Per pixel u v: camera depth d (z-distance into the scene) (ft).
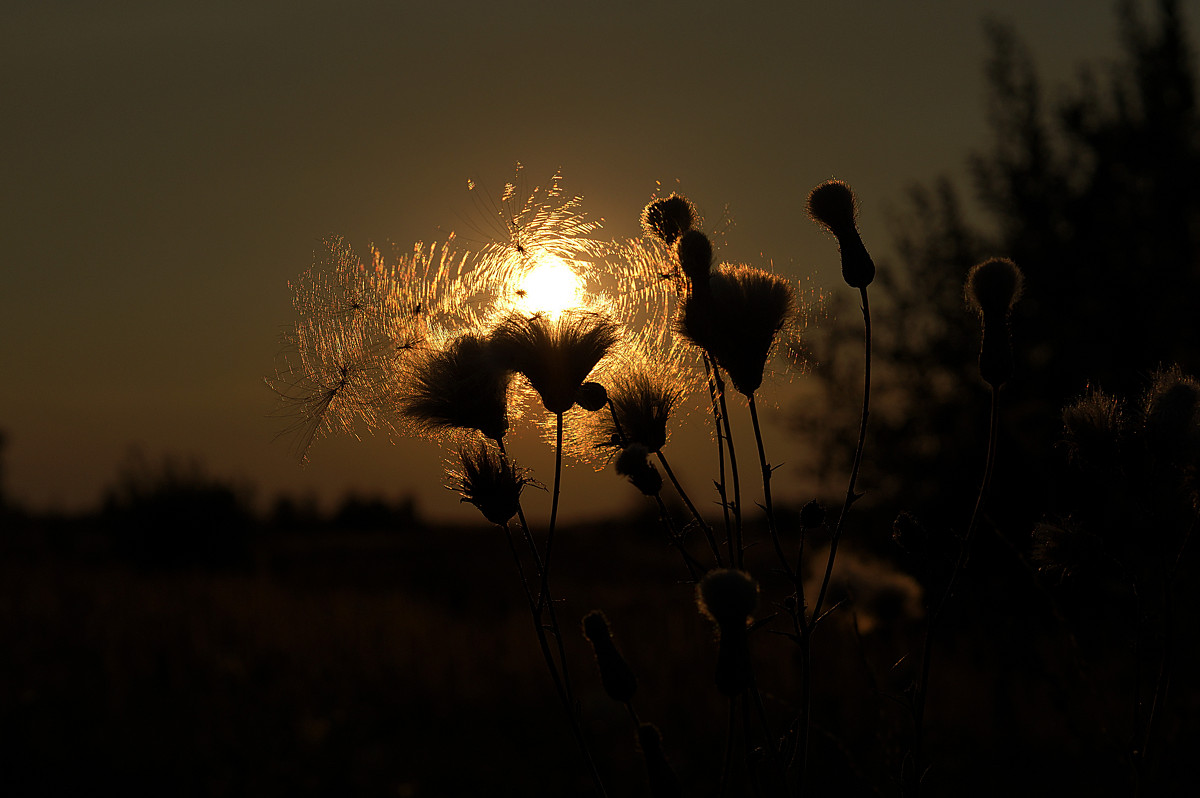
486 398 5.42
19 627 36.06
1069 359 21.81
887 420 25.95
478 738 23.95
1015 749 15.25
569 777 21.11
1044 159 25.95
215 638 35.06
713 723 22.61
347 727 24.98
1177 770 9.12
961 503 22.98
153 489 71.82
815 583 8.80
